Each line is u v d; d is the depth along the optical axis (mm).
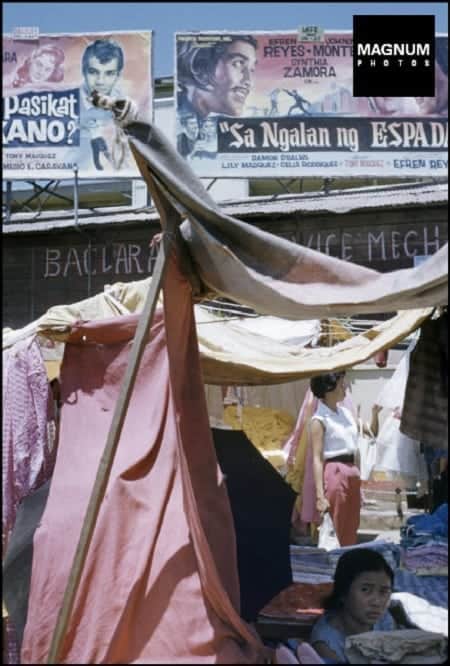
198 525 5180
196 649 4789
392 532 8727
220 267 5445
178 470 5371
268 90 11953
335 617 5496
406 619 5418
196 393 5805
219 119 11938
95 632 4859
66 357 5906
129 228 11867
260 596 5895
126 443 5508
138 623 4910
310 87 11930
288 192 12664
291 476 8312
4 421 5996
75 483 5461
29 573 5375
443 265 4898
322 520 7426
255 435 9594
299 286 5227
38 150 11953
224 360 7426
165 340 5703
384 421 8406
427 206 11359
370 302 5027
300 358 7414
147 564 5031
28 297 11984
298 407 10211
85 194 14875
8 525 5785
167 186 5246
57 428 6164
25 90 12000
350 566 5805
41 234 11977
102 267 11891
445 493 7645
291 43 11969
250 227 5312
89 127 11953
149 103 11859
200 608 4918
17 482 5922
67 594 4723
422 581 5816
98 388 5793
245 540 6301
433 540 6328
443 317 6262
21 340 6070
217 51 12000
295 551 6547
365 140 11867
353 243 11531
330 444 7586
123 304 7191
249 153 11906
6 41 12016
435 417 6219
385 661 4996
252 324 9562
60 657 4832
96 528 5164
